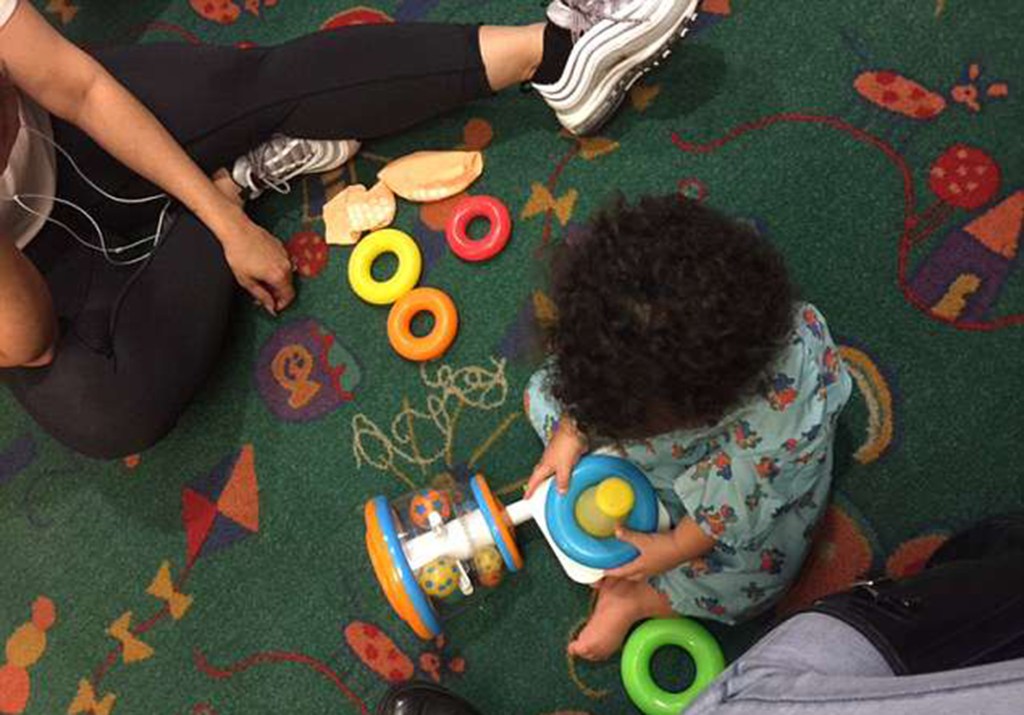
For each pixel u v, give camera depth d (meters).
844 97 1.24
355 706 1.19
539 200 1.29
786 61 1.26
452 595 1.18
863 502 1.13
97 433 1.18
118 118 1.12
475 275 1.29
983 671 0.51
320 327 1.31
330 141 1.29
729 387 0.80
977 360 1.14
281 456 1.29
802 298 1.10
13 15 1.03
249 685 1.23
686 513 1.06
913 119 1.22
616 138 1.29
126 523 1.31
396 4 1.40
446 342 1.25
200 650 1.25
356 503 1.25
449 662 1.18
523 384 1.24
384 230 1.31
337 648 1.21
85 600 1.30
